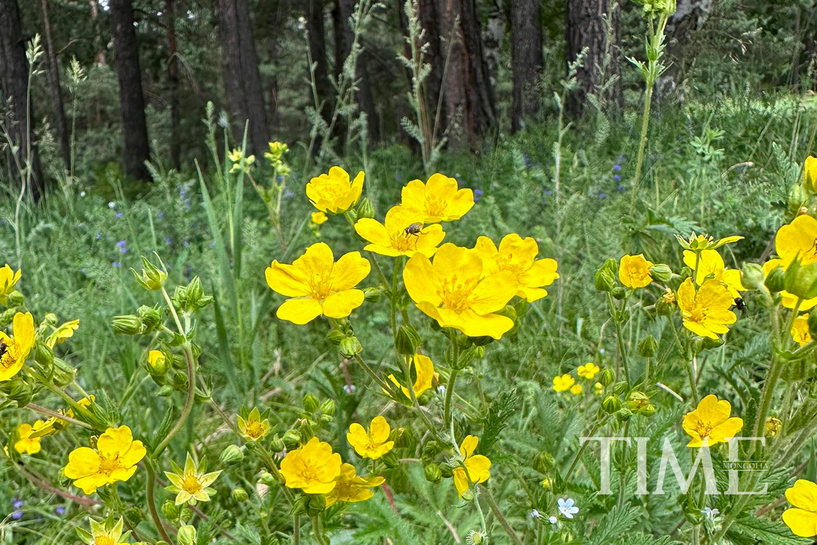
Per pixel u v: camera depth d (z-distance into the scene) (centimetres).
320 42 466
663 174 108
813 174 37
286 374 78
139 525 51
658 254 62
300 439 40
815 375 38
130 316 39
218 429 65
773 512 49
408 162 184
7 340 39
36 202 181
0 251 99
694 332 41
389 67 477
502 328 35
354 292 38
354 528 52
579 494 45
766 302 35
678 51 149
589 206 94
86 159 392
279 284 38
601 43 167
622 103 163
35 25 441
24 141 203
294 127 545
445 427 38
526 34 216
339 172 41
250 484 57
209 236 119
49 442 65
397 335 37
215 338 75
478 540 38
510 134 221
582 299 78
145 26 539
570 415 51
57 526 56
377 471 40
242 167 92
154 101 609
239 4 339
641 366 52
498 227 98
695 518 40
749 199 88
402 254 38
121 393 66
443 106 234
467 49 233
